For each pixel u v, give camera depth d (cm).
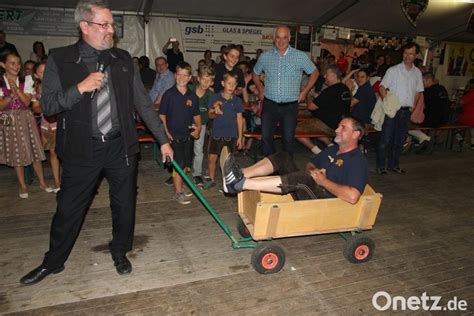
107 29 221
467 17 1048
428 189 505
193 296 260
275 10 907
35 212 378
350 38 1051
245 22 936
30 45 792
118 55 239
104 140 241
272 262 286
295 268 301
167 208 404
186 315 241
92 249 315
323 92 554
